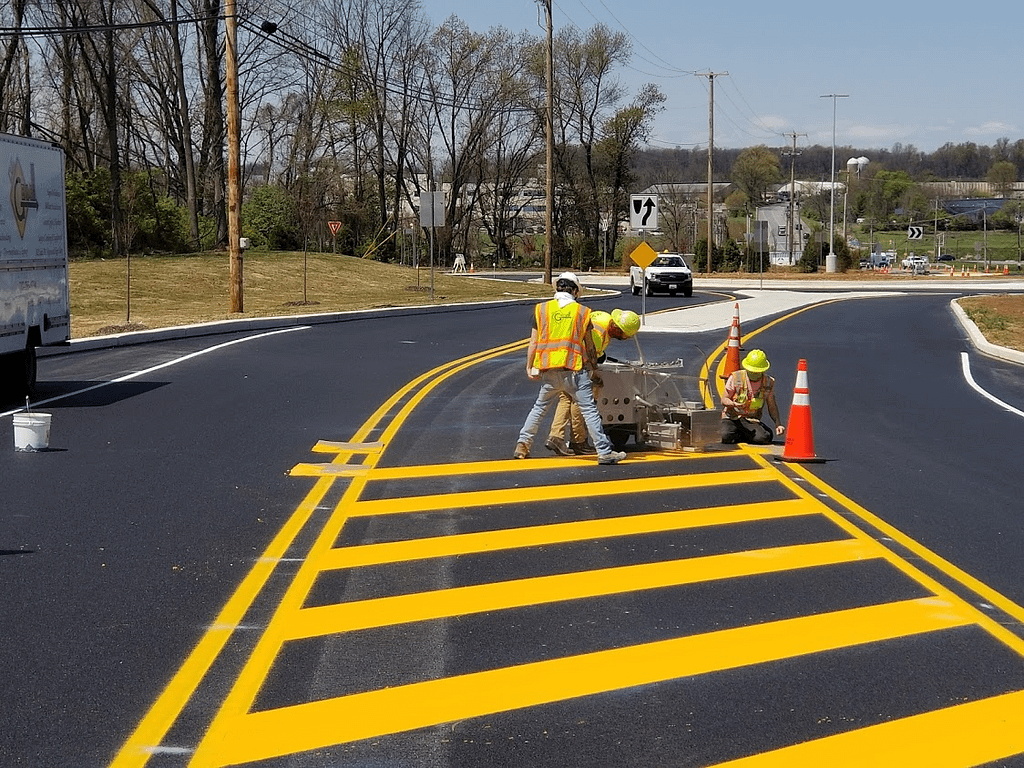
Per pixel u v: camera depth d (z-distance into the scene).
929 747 5.07
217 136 58.06
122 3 53.38
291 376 18.47
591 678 5.89
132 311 33.28
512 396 16.56
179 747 5.04
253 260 50.62
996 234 159.50
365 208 79.81
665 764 4.88
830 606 7.16
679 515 9.58
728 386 13.28
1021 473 11.72
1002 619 6.97
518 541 8.64
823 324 33.34
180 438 12.78
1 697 5.61
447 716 5.40
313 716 5.39
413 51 78.56
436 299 41.22
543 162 92.00
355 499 9.98
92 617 6.83
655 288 48.47
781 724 5.32
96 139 67.31
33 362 16.25
